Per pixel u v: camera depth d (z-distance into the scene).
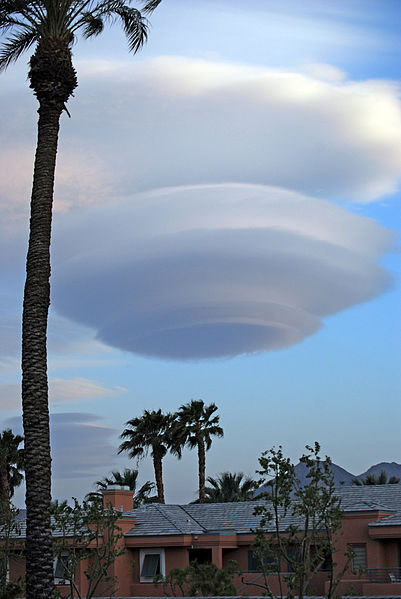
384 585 32.19
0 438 63.78
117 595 38.81
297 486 22.52
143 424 67.12
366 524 35.56
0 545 33.72
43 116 22.64
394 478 62.72
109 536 30.95
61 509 28.50
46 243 21.94
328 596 22.91
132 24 25.75
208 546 38.81
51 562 20.03
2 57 25.92
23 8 23.11
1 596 30.14
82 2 23.50
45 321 21.47
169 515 41.88
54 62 22.56
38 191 22.19
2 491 61.44
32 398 20.77
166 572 39.53
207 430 64.88
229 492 67.94
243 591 36.06
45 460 20.50
